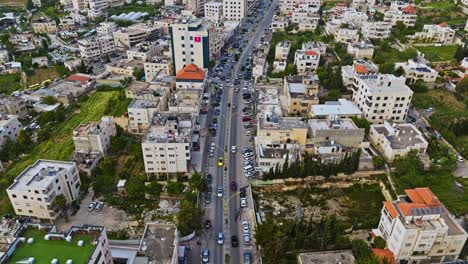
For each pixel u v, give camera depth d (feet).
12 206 444.55
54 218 419.33
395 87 581.53
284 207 456.45
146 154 476.95
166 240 351.46
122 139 545.44
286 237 366.43
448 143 551.18
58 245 293.64
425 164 490.90
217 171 512.22
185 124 529.45
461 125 565.53
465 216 417.49
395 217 360.07
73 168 449.06
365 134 563.89
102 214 442.50
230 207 451.94
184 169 490.49
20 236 305.94
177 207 450.30
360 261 322.75
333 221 387.96
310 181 488.44
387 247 373.81
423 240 346.13
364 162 498.28
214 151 555.69
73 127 636.89
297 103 621.72
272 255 355.15
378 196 476.13
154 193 463.83
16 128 602.85
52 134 613.52
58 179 424.87
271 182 486.79
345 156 484.74
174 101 600.80
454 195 447.01
